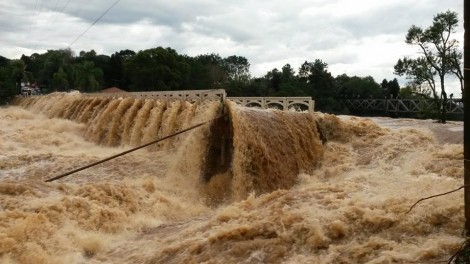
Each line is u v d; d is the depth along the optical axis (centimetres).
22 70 6994
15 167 1653
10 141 2083
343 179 1295
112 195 1196
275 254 723
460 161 1195
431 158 1270
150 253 873
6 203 1034
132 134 2003
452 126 2175
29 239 903
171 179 1506
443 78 2952
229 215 945
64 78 7400
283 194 974
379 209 764
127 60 7431
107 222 1055
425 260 597
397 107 3972
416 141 1620
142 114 2005
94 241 937
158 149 1825
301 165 1543
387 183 1009
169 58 6044
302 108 2164
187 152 1556
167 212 1218
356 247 676
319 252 702
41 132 2292
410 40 3116
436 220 697
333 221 743
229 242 796
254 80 6944
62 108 3069
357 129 1741
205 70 6794
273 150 1462
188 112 1706
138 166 1631
